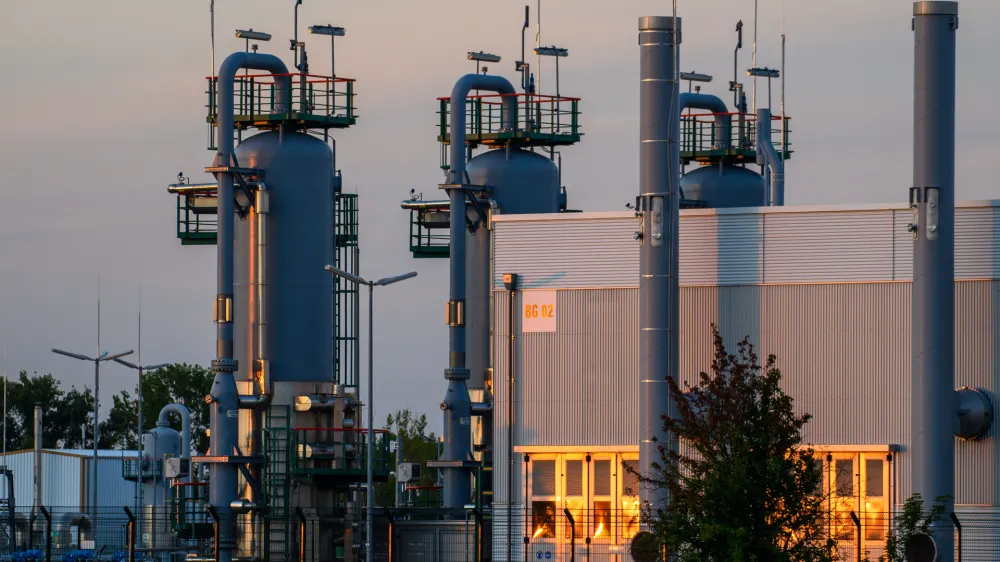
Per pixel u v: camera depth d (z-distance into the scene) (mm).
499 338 178375
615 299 175125
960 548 144500
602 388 174875
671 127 169875
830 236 168625
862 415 166125
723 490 134750
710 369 170750
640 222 169500
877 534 163000
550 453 175250
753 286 170375
